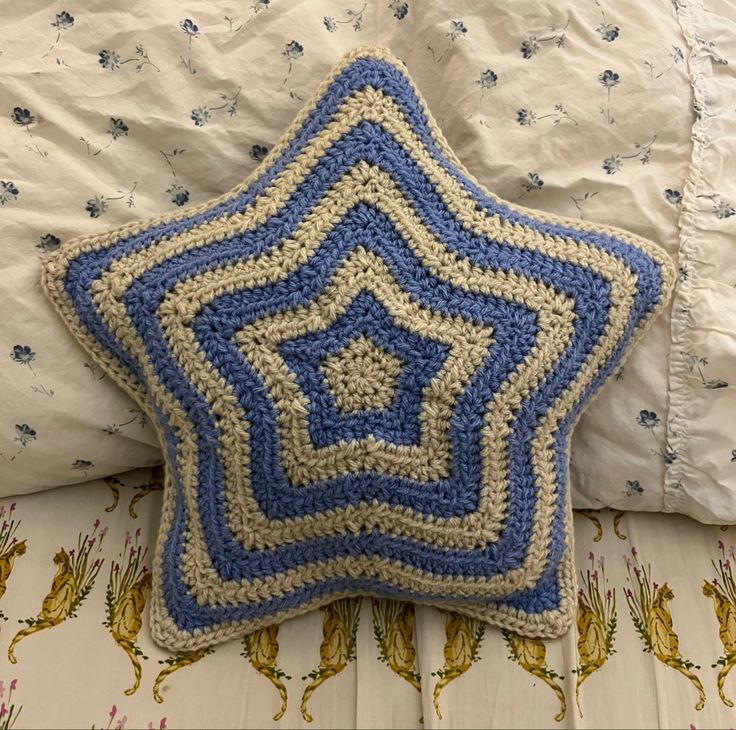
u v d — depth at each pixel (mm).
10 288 681
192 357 645
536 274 663
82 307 673
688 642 687
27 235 688
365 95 684
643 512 785
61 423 708
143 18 714
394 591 697
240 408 643
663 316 726
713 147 732
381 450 643
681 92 743
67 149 708
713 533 768
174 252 664
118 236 683
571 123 747
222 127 739
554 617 687
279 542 671
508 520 665
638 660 677
